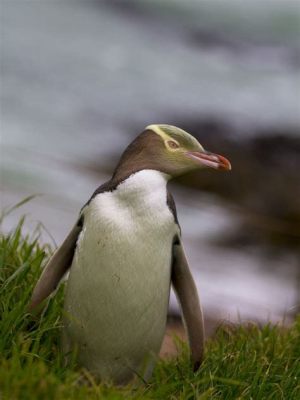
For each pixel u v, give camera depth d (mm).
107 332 8977
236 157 34125
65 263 9273
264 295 22844
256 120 38500
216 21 50969
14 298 9547
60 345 9359
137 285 8797
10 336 9031
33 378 7809
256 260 26734
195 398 9148
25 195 27906
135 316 8914
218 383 9758
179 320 17125
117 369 9219
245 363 10133
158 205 8766
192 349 9555
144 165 8953
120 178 8891
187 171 9102
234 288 23203
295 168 33438
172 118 39219
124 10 51750
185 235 27562
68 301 9094
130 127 38656
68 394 7945
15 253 10297
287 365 10336
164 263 8898
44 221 25062
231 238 28031
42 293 9258
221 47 47906
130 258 8711
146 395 8742
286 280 24953
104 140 37125
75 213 26938
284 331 11812
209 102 40656
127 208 8750
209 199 30750
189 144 9109
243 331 11594
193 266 24828
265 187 31812
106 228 8711
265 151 34844
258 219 29906
